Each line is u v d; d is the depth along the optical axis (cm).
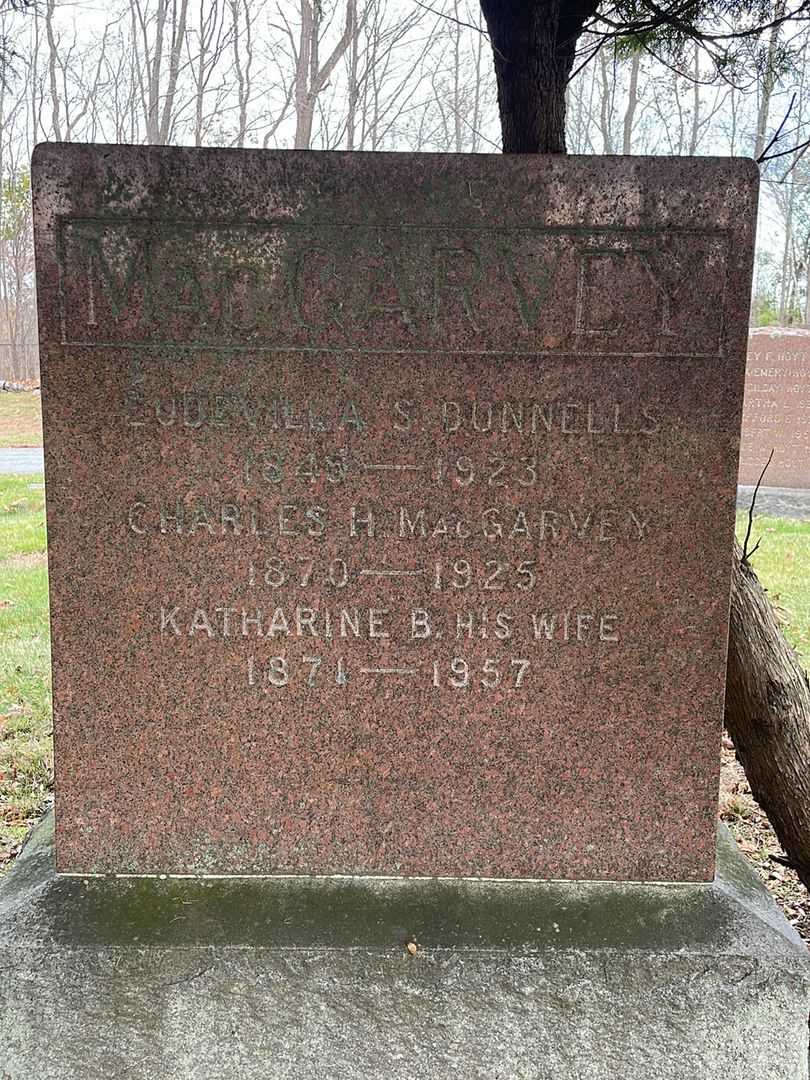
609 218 234
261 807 255
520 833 256
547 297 236
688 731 252
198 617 247
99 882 253
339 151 231
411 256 235
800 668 309
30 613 652
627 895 251
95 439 240
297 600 247
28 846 279
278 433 241
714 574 246
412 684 251
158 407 239
